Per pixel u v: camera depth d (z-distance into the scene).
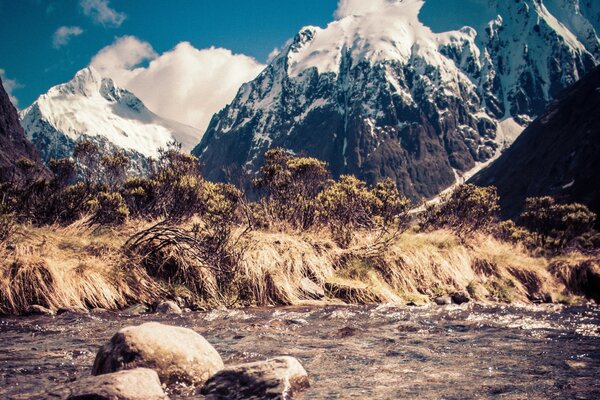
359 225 13.72
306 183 14.62
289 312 9.47
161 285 10.46
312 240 12.79
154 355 4.63
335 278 11.95
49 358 5.63
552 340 6.77
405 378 4.85
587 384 4.59
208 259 10.74
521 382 4.67
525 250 19.00
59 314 8.72
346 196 13.59
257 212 13.64
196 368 4.72
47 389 4.45
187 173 13.72
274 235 12.50
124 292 9.89
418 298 12.10
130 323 7.96
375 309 9.98
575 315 9.58
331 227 13.52
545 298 14.07
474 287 13.38
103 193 12.50
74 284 9.45
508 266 15.17
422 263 13.23
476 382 4.69
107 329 7.43
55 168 13.84
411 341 6.69
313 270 11.78
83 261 10.08
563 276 15.70
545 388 4.47
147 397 3.86
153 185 13.09
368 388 4.50
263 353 5.92
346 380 4.78
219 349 6.14
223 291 10.81
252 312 9.46
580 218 20.81
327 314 9.20
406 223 13.66
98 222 12.32
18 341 6.57
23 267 9.20
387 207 13.48
